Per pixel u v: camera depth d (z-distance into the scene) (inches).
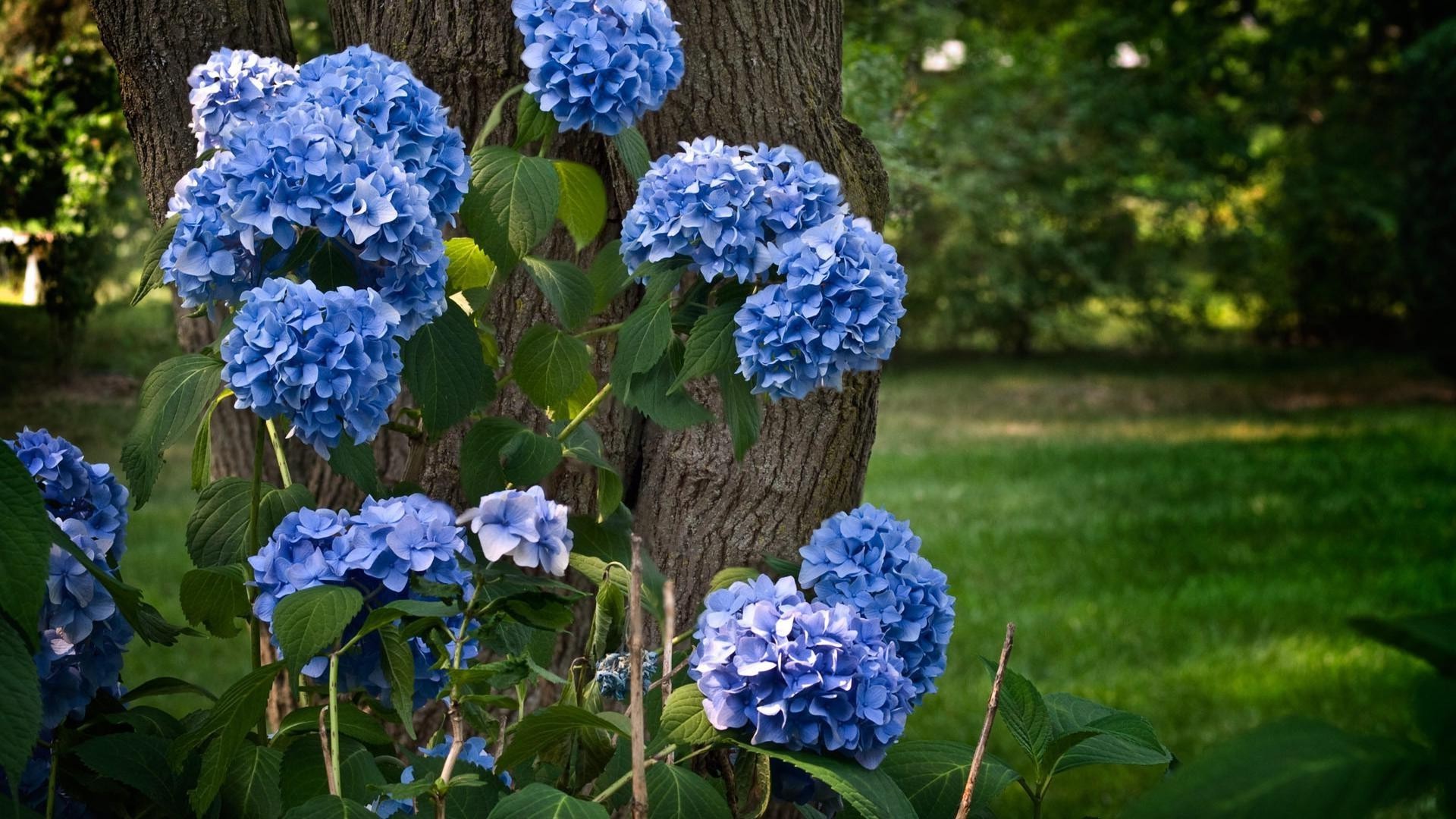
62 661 61.6
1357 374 629.3
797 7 94.1
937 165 211.8
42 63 199.5
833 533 67.4
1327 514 361.1
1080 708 72.7
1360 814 33.9
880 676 56.1
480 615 57.7
